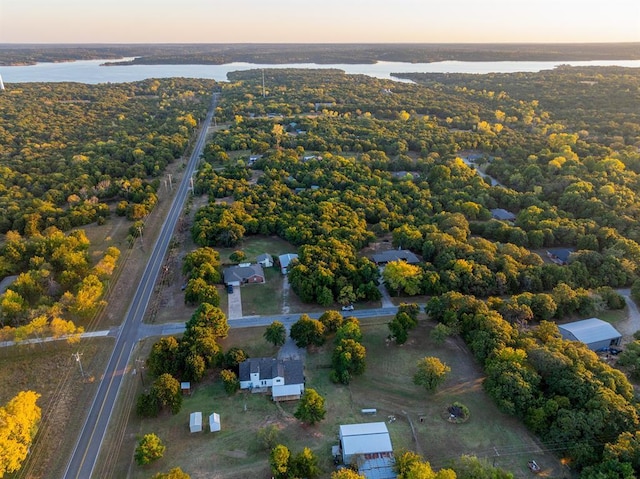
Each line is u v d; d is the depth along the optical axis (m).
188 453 74.50
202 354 91.12
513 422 81.12
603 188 165.75
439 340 98.12
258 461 73.12
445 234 137.50
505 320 100.81
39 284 115.31
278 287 125.31
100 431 78.88
